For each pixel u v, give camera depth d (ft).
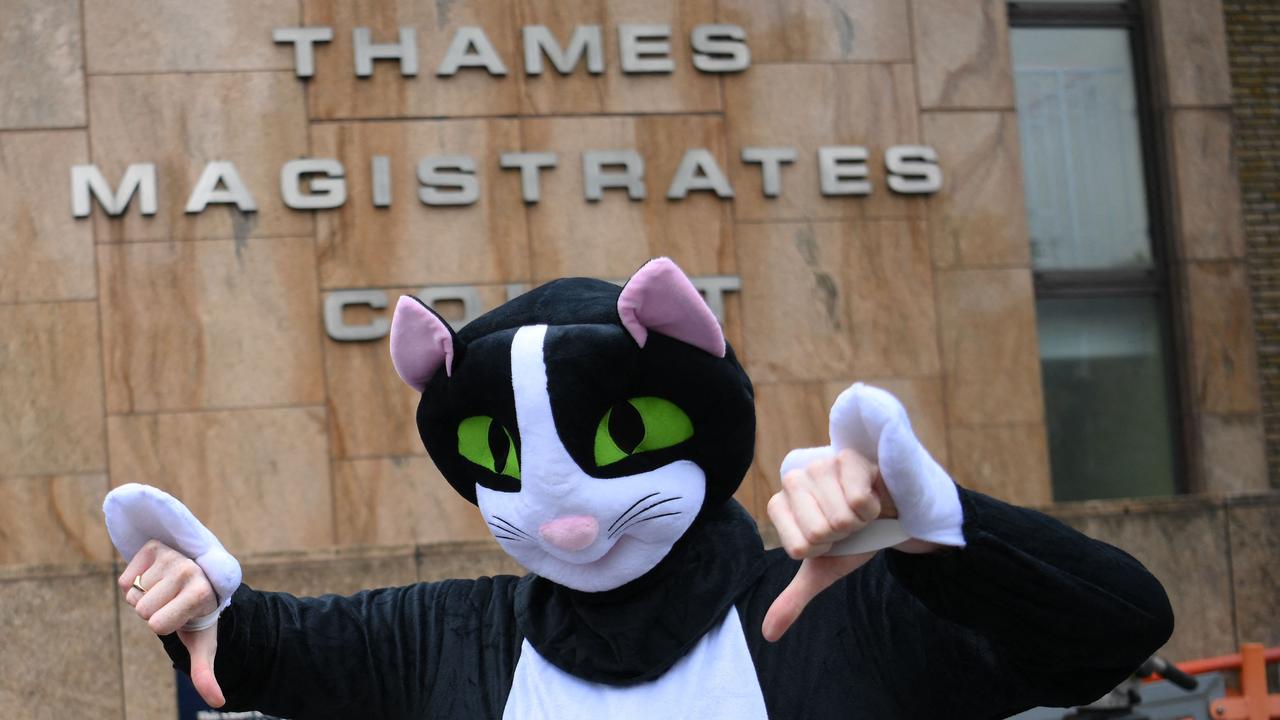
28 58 23.13
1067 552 6.46
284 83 23.54
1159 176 27.35
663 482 7.56
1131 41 27.86
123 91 23.24
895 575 6.66
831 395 24.45
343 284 23.32
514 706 7.75
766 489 24.07
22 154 22.98
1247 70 28.17
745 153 24.49
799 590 6.28
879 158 25.04
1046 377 27.12
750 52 24.81
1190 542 23.31
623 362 7.50
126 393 22.80
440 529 23.08
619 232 24.07
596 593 7.77
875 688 7.35
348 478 23.02
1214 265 26.86
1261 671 19.74
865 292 24.77
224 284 23.09
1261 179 27.86
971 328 25.03
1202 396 26.48
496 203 23.79
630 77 24.36
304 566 20.79
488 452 7.86
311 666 8.02
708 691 7.46
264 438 22.95
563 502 7.42
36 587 20.39
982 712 7.18
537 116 24.06
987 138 25.40
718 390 7.65
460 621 8.35
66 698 20.25
